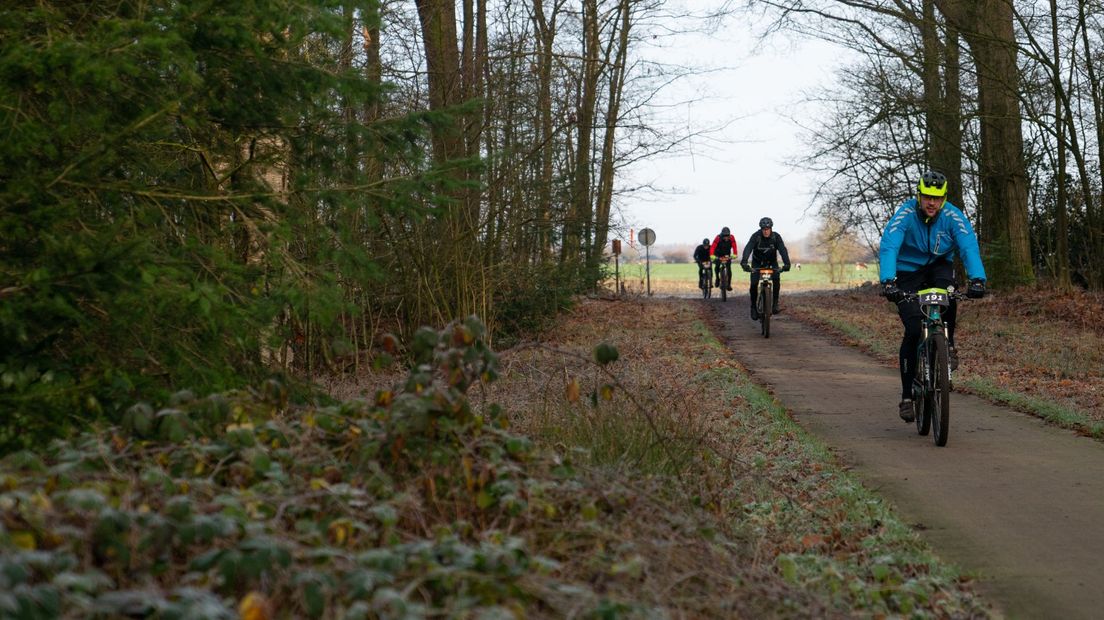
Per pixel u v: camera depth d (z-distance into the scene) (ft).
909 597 15.15
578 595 10.57
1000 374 41.22
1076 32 70.59
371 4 21.02
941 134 79.77
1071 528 19.29
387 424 14.80
